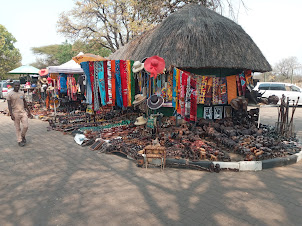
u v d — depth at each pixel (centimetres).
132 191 396
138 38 1053
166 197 376
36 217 320
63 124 927
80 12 2348
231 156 565
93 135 725
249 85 796
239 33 813
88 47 2645
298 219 318
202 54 716
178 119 735
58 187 411
